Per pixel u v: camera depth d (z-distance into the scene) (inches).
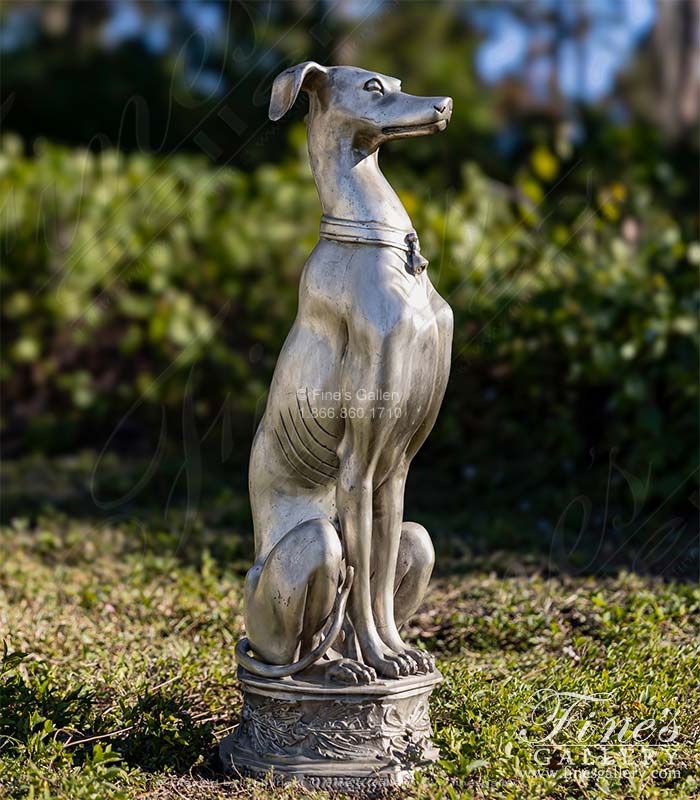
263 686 117.3
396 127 113.7
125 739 127.3
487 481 258.1
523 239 267.4
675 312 231.1
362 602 118.5
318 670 118.3
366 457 114.6
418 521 237.0
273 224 306.5
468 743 116.6
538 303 250.5
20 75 577.3
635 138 297.0
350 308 112.4
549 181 311.3
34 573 202.5
